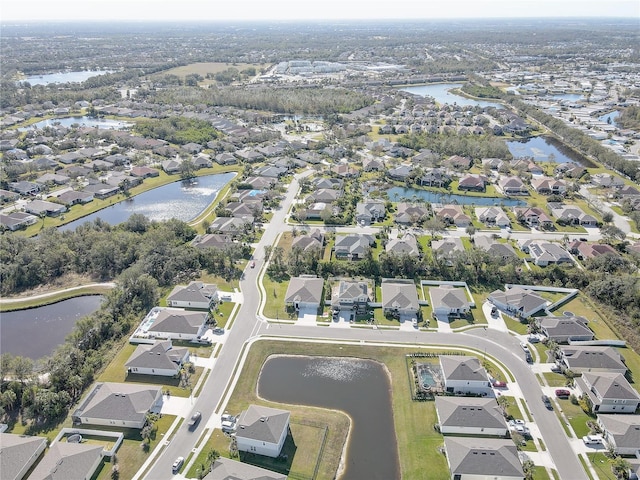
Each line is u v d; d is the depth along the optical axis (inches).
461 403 3326.8
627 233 6215.6
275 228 6382.9
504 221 6382.9
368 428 3324.3
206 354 3993.6
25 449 2992.1
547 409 3430.1
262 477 2743.6
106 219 6756.9
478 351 4033.0
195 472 2942.9
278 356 4020.7
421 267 5177.2
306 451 3105.3
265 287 4992.6
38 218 6624.0
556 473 2933.1
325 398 3590.1
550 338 4131.4
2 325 4495.6
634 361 3924.7
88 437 3208.7
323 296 4795.8
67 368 3609.7
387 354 4020.7
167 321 4237.2
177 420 3331.7
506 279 5068.9
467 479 2888.8
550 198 7219.5
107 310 4306.1
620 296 4630.9
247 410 3255.4
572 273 5032.0
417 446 3152.1
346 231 6269.7
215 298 4758.9
